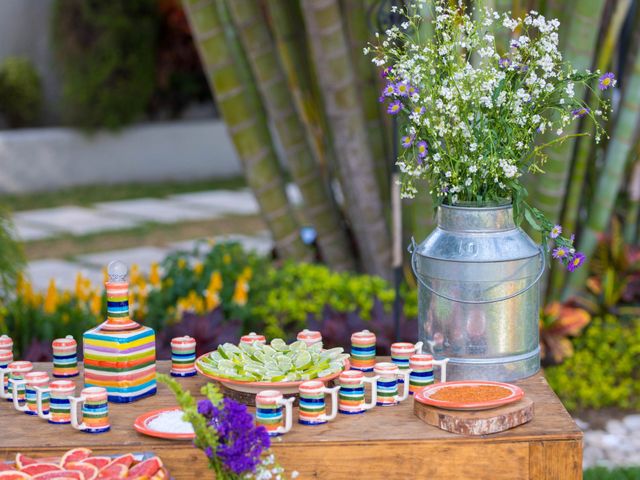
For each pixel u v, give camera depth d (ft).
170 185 37.81
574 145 14.84
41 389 7.13
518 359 7.70
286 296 15.16
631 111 15.17
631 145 16.19
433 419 6.79
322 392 6.88
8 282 14.60
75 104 36.65
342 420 6.95
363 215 16.26
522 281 7.58
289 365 7.41
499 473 6.58
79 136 36.96
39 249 26.55
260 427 5.87
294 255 17.49
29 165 36.06
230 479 5.88
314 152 18.33
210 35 16.10
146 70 36.86
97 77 36.19
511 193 7.77
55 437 6.72
